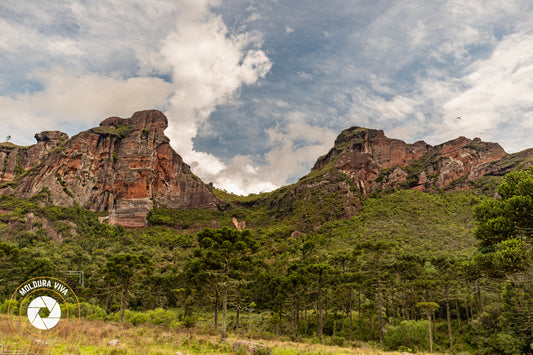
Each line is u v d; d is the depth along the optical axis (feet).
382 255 161.89
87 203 552.82
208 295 161.07
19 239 376.68
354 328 175.83
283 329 173.37
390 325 158.51
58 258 296.71
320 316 141.28
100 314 147.84
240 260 132.46
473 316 172.65
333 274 165.99
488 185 531.50
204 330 123.54
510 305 139.13
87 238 444.14
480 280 162.91
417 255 228.02
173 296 225.15
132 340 74.43
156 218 583.58
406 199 531.91
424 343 142.61
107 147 618.44
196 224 624.59
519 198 76.18
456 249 298.35
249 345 77.05
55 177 540.93
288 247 386.11
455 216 434.30
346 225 444.96
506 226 80.33
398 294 189.57
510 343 128.06
